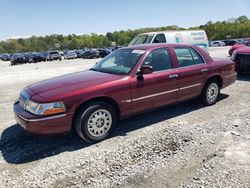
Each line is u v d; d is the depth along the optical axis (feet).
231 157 11.88
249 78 31.24
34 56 125.49
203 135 14.39
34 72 57.16
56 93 13.16
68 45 465.47
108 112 14.34
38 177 11.00
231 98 22.20
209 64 19.38
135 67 15.46
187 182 10.19
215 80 19.99
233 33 347.36
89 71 17.20
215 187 9.75
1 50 452.76
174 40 46.91
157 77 16.08
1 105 23.11
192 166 11.32
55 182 10.60
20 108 14.03
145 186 10.09
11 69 75.66
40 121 12.60
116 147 13.47
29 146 14.16
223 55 73.05
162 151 12.78
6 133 16.11
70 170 11.45
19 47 477.36
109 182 10.44
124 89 14.71
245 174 10.51
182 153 12.48
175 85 17.15
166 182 10.27
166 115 18.21
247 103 20.48
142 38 46.98
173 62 17.29
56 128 13.00
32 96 13.41
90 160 12.26
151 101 16.14
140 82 15.33
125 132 15.46
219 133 14.58
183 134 14.62
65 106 13.00
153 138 14.33
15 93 28.81
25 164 12.19
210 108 19.51
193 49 18.97
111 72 16.08
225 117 17.25
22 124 13.28
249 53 29.27
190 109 19.42
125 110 15.10
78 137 15.07
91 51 135.13
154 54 16.49
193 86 18.35
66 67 70.38
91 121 13.84
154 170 11.16
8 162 12.44
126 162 11.91
